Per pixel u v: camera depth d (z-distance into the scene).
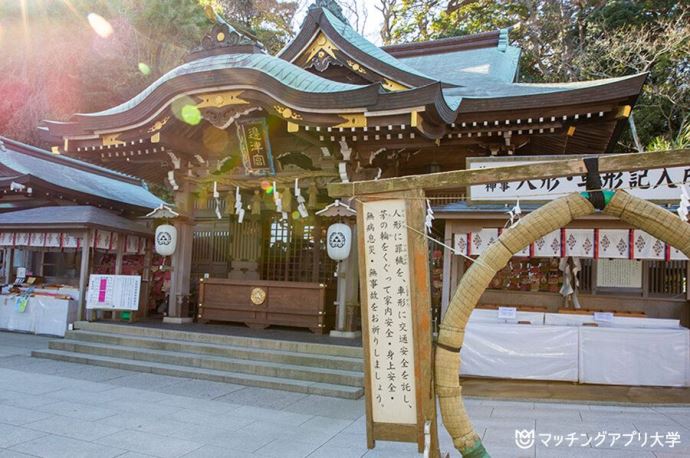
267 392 7.83
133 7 23.36
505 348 8.70
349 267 10.41
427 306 3.64
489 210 8.82
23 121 22.27
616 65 21.30
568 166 3.27
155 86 10.47
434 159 12.04
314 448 5.34
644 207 3.19
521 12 26.47
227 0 27.28
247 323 11.53
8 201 15.20
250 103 9.91
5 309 13.41
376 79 11.55
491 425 6.23
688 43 19.30
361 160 10.48
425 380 3.59
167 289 14.13
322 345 9.00
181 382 8.32
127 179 18.23
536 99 9.48
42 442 5.30
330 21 11.74
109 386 7.89
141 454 5.06
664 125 20.95
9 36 22.16
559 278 10.30
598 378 8.37
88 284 12.12
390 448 5.38
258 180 11.18
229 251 13.74
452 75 14.07
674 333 8.23
